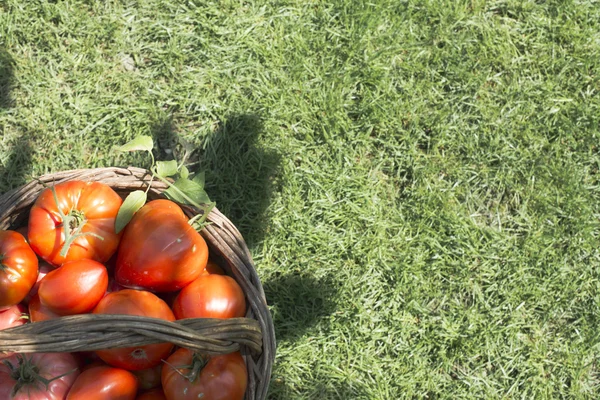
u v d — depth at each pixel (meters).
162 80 2.43
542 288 2.31
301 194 2.36
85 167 2.33
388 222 2.35
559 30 2.58
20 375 1.46
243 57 2.45
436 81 2.50
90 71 2.40
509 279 2.32
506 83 2.53
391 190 2.40
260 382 1.63
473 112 2.48
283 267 2.28
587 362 2.27
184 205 1.77
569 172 2.42
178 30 2.46
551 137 2.48
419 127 2.45
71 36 2.43
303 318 2.24
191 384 1.52
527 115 2.49
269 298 2.26
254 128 2.39
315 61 2.48
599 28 2.58
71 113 2.34
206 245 1.68
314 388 2.18
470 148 2.43
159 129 2.38
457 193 2.41
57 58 2.40
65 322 1.35
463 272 2.30
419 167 2.40
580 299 2.33
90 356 1.64
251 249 2.29
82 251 1.62
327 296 2.26
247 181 2.35
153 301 1.59
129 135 2.36
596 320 2.29
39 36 2.40
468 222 2.37
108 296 1.58
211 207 1.68
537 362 2.26
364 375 2.21
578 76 2.55
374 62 2.49
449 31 2.53
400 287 2.27
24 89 2.36
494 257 2.34
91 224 1.64
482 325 2.27
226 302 1.66
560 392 2.24
